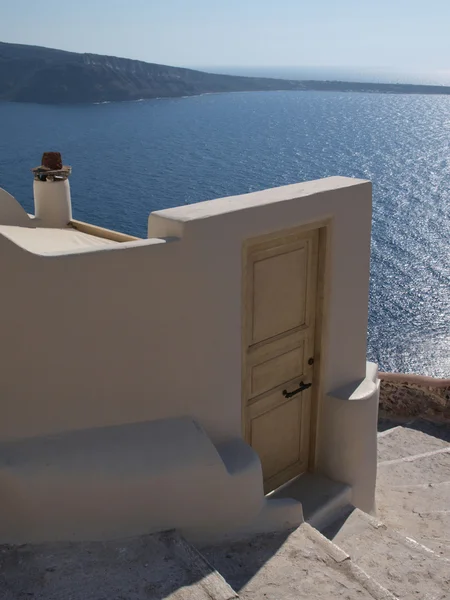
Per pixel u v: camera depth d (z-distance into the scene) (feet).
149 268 11.48
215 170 460.14
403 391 24.09
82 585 9.95
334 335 15.61
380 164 476.95
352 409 15.55
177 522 11.79
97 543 11.10
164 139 613.52
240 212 12.46
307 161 491.31
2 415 11.03
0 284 10.43
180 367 12.27
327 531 14.64
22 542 10.88
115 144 574.97
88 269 10.95
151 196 379.35
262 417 14.87
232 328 12.85
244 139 616.39
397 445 21.98
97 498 11.03
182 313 12.04
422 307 218.59
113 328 11.42
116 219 332.80
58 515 10.91
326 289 15.11
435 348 191.31
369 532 14.61
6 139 590.14
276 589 10.97
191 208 12.51
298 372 15.46
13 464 10.71
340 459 15.94
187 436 12.06
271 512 12.79
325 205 14.32
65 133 647.56
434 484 19.31
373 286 236.84
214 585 10.08
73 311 11.01
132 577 10.21
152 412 12.17
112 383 11.66
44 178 21.89
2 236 10.26
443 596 12.26
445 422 23.57
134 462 11.32
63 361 11.15
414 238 291.38
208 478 11.84
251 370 14.17
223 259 12.34
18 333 10.74
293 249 14.34
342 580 11.26
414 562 13.43
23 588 9.83
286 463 15.94
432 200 360.48
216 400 12.96
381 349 191.31
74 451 11.18
